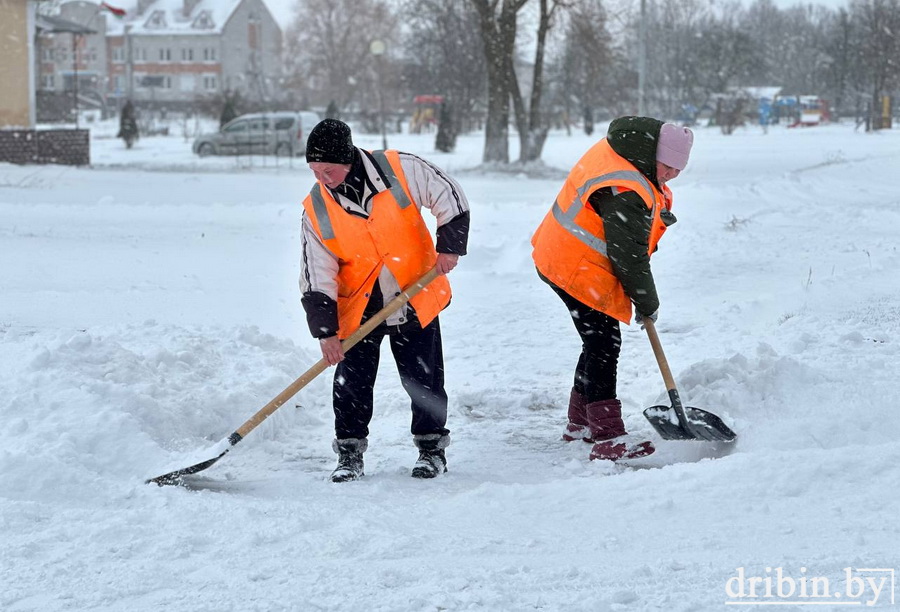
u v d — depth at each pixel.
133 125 41.59
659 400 5.52
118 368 5.41
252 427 4.61
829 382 5.32
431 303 4.76
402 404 5.94
